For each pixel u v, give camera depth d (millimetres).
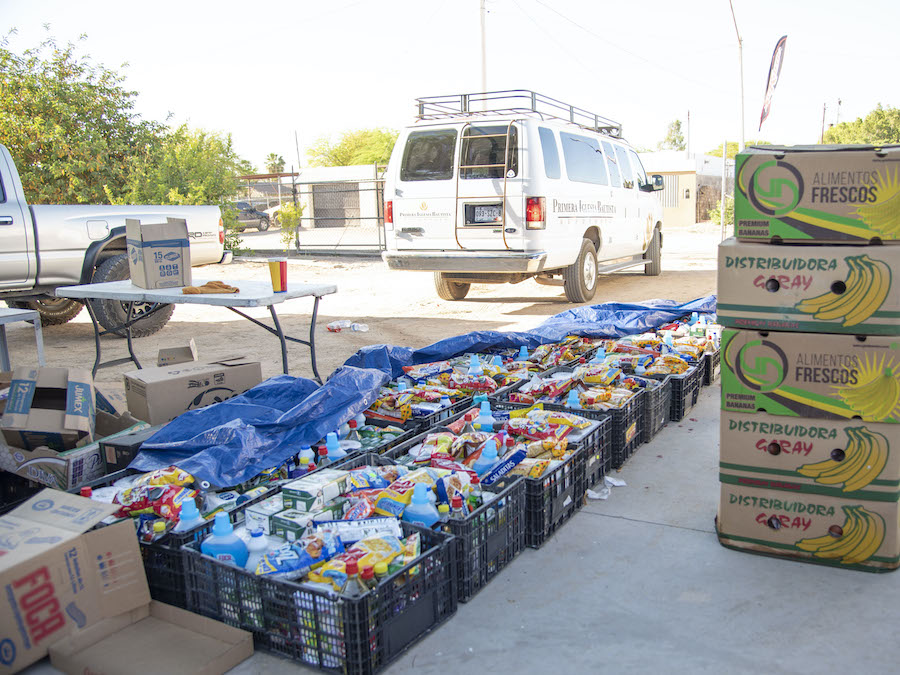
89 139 15867
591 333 6156
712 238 24719
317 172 27703
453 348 5496
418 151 8711
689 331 6102
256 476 3436
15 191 7293
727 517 3055
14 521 2562
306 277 14352
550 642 2469
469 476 3029
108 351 7734
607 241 10445
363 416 4094
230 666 2391
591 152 9859
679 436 4520
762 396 2896
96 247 7719
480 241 8445
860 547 2848
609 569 2938
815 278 2742
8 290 7328
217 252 8828
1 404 3926
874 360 2705
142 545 2789
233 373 4547
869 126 53469
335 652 2303
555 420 3654
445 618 2617
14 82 15773
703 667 2307
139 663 2340
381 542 2500
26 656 2322
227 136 17484
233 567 2512
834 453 2818
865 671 2260
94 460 3547
